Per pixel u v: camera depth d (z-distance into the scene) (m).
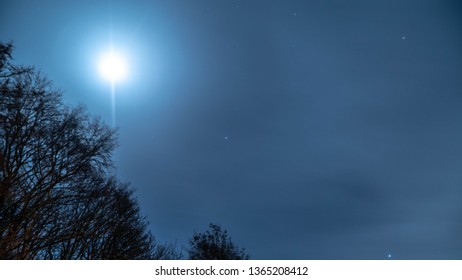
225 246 22.12
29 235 11.82
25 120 12.70
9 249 11.09
